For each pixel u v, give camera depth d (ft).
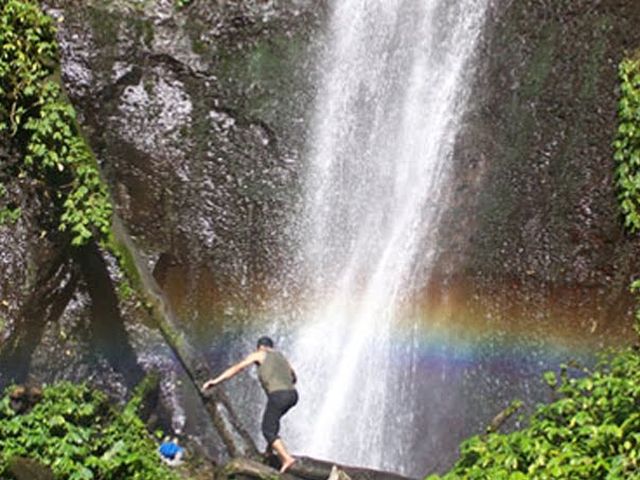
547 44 45.50
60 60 44.98
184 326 44.47
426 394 43.52
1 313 42.75
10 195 42.55
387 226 45.78
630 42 44.70
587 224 43.75
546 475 28.22
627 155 43.19
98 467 32.07
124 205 45.16
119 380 43.21
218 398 38.11
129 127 45.78
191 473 34.63
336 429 43.24
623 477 27.40
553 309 43.45
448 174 45.68
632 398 29.63
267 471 33.68
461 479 29.86
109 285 43.80
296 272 45.32
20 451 31.96
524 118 45.19
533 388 42.80
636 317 42.14
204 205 45.60
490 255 44.34
